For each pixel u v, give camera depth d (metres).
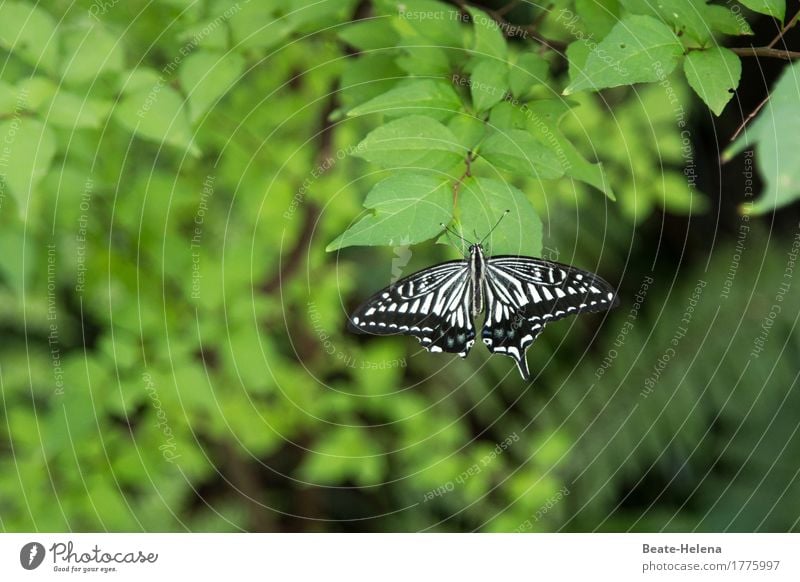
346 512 1.27
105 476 1.06
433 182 0.90
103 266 1.05
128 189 1.06
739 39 1.15
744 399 1.20
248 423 1.11
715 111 0.91
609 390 1.22
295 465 1.29
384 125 0.90
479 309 0.98
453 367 1.23
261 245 1.10
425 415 1.16
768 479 1.18
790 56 0.92
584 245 1.23
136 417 1.09
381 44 0.98
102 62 0.97
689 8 0.92
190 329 1.07
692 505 1.21
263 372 1.07
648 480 1.22
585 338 1.26
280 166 1.09
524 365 0.97
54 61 0.96
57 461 1.06
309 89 1.09
